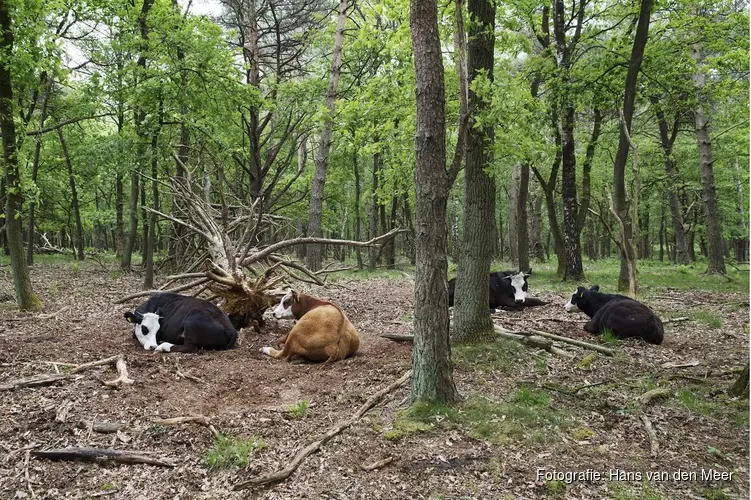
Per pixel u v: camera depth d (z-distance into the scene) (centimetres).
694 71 1578
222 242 1164
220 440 480
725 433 513
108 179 1672
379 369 681
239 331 947
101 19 1495
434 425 505
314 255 1723
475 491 410
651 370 712
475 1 771
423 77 524
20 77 1085
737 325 1002
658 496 404
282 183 2511
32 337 849
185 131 1673
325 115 1162
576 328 957
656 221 3838
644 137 2638
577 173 2525
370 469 439
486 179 769
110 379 635
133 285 1530
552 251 5228
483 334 775
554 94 1492
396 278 1927
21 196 1121
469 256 776
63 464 452
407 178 1403
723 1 1534
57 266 2155
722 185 2797
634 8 1554
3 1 995
